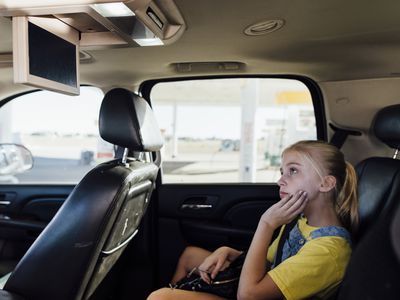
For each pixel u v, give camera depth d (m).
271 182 2.50
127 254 1.91
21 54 1.25
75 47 1.59
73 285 1.30
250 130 3.92
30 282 1.30
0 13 1.27
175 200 2.42
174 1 1.38
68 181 2.64
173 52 1.99
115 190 1.31
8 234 2.31
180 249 2.41
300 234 1.40
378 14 1.53
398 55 2.08
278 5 1.43
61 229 1.31
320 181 1.33
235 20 1.56
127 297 2.26
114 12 1.31
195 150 3.50
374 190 1.44
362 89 2.48
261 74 2.52
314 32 1.73
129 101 1.49
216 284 1.53
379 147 2.53
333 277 1.22
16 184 2.56
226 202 2.42
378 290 0.63
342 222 1.40
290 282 1.21
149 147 1.55
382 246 0.63
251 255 1.28
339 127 2.60
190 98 3.19
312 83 2.62
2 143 2.82
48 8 1.25
